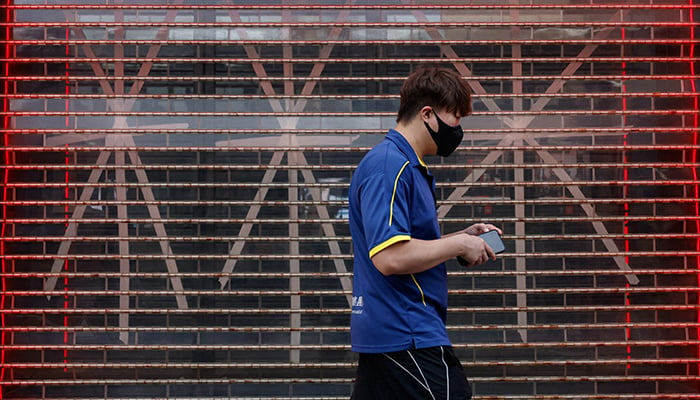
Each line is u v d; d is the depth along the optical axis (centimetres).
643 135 373
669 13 376
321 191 371
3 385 364
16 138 371
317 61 373
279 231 371
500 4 378
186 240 368
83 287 367
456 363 196
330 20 376
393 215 183
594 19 377
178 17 376
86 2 374
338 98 373
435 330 192
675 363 368
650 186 372
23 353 366
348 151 373
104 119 372
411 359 189
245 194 371
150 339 367
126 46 374
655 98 374
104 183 370
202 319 369
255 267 369
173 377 368
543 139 373
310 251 370
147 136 372
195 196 371
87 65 374
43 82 373
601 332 369
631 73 376
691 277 370
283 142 373
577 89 375
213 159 372
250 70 375
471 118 375
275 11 377
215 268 369
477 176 372
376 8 376
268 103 373
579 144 374
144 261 368
